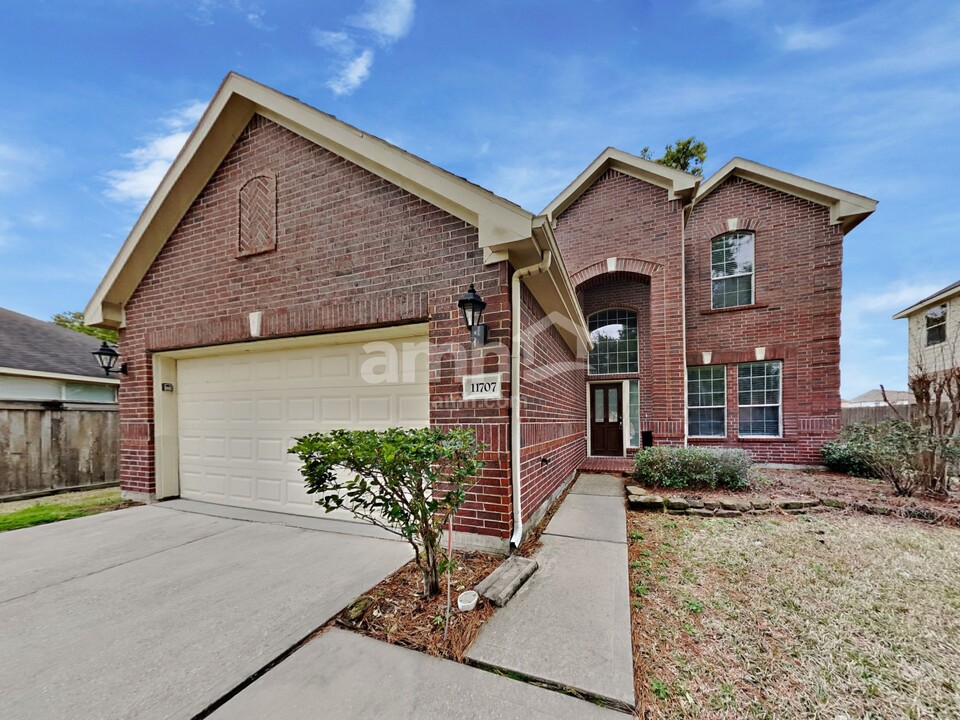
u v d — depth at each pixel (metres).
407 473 2.78
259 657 2.30
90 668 2.23
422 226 4.28
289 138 5.04
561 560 3.72
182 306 5.72
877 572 3.58
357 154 4.56
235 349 5.59
